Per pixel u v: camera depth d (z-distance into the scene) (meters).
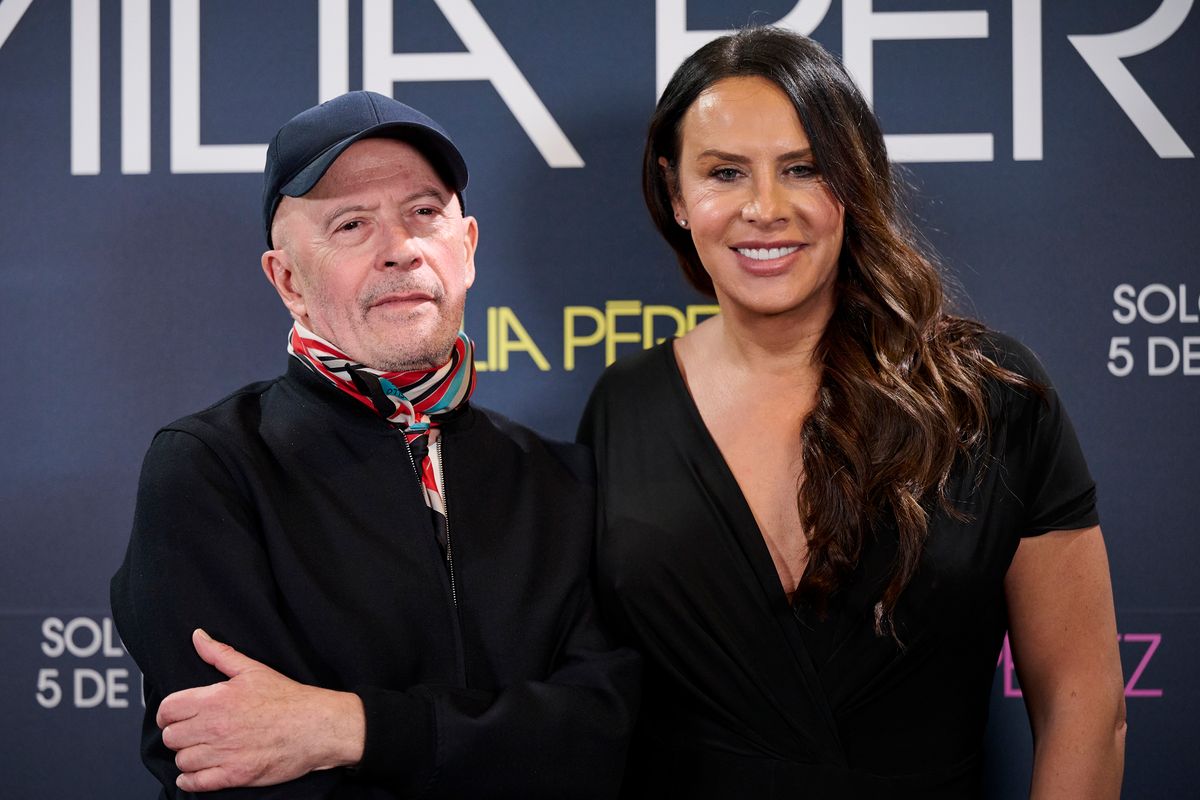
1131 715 2.01
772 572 1.56
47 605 2.06
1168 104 2.00
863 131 1.57
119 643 2.06
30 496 2.06
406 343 1.48
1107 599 1.59
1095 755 1.55
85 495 2.06
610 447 1.69
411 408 1.52
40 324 2.06
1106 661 1.58
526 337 2.08
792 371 1.66
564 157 2.06
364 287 1.47
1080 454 1.61
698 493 1.61
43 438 2.07
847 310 1.64
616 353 2.07
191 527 1.39
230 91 2.05
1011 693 2.04
